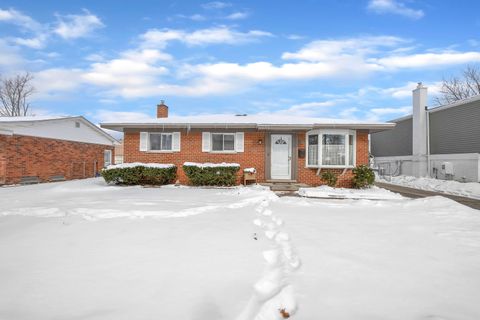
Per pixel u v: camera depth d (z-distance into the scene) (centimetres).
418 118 1841
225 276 308
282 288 277
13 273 318
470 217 637
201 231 497
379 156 2412
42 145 1683
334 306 248
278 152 1366
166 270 324
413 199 916
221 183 1278
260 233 488
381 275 317
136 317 227
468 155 1484
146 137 1391
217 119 1482
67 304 249
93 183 1409
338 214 675
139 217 615
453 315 238
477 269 340
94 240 443
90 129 2161
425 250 408
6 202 825
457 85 3572
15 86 3966
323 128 1302
